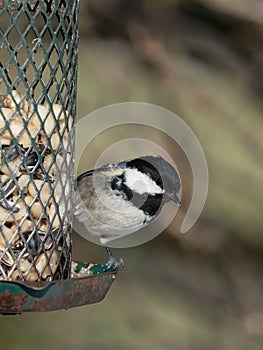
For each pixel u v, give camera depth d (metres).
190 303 12.72
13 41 8.00
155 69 11.88
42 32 6.92
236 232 12.49
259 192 12.05
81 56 11.73
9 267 6.79
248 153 11.93
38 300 6.19
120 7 12.23
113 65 11.73
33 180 6.87
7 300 6.13
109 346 12.31
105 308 12.73
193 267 12.91
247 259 12.79
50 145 6.99
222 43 12.38
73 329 12.74
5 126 6.80
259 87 12.24
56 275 7.11
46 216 6.96
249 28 12.34
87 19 12.05
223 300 12.73
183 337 12.41
